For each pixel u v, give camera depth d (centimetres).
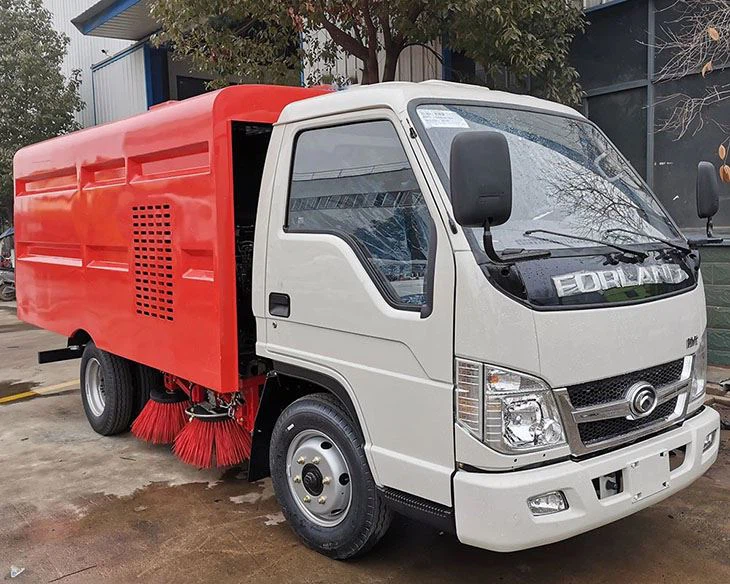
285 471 392
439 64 899
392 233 320
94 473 514
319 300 350
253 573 366
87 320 561
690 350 342
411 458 313
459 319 288
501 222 267
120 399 571
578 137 393
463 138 260
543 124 378
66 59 1753
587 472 291
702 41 659
